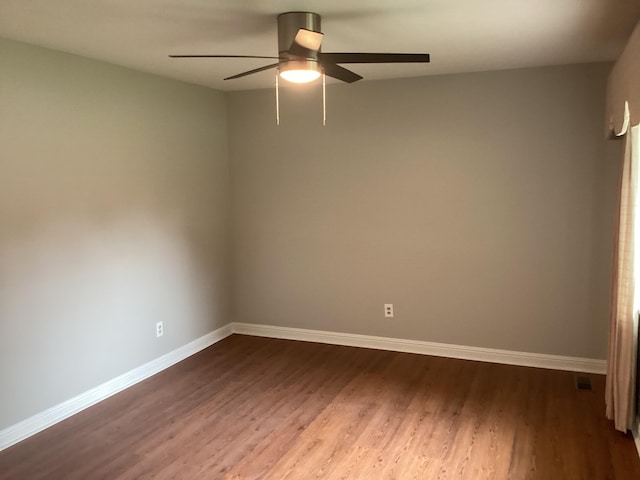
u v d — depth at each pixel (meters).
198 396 3.90
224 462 3.00
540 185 4.14
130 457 3.07
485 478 2.79
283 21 2.69
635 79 2.49
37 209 3.34
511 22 2.84
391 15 2.70
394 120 4.51
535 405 3.62
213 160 4.98
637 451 2.99
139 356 4.21
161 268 4.40
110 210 3.88
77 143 3.59
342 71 2.96
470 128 4.29
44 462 3.03
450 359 4.55
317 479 2.81
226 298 5.27
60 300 3.52
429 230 4.52
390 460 2.99
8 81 3.14
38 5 2.52
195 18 2.74
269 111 4.97
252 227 5.19
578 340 4.18
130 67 3.95
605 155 3.95
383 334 4.82
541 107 4.07
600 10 2.63
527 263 4.26
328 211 4.86
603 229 4.02
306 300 5.07
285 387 4.03
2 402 3.18
